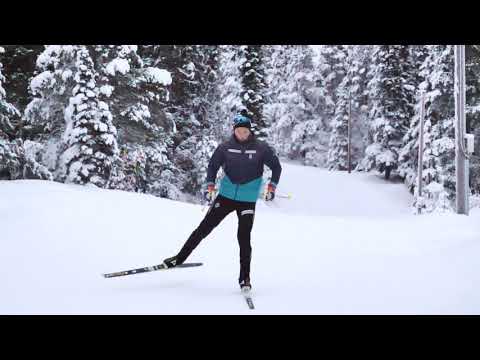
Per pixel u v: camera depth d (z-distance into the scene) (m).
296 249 7.19
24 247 6.04
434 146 25.77
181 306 3.96
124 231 7.48
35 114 14.77
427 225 10.30
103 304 3.96
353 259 6.36
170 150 21.52
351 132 45.41
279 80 50.47
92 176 13.49
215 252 6.73
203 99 24.97
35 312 3.72
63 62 14.30
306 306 4.02
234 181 4.68
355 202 33.12
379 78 37.53
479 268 5.34
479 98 25.56
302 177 37.84
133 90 16.94
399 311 3.84
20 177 12.60
